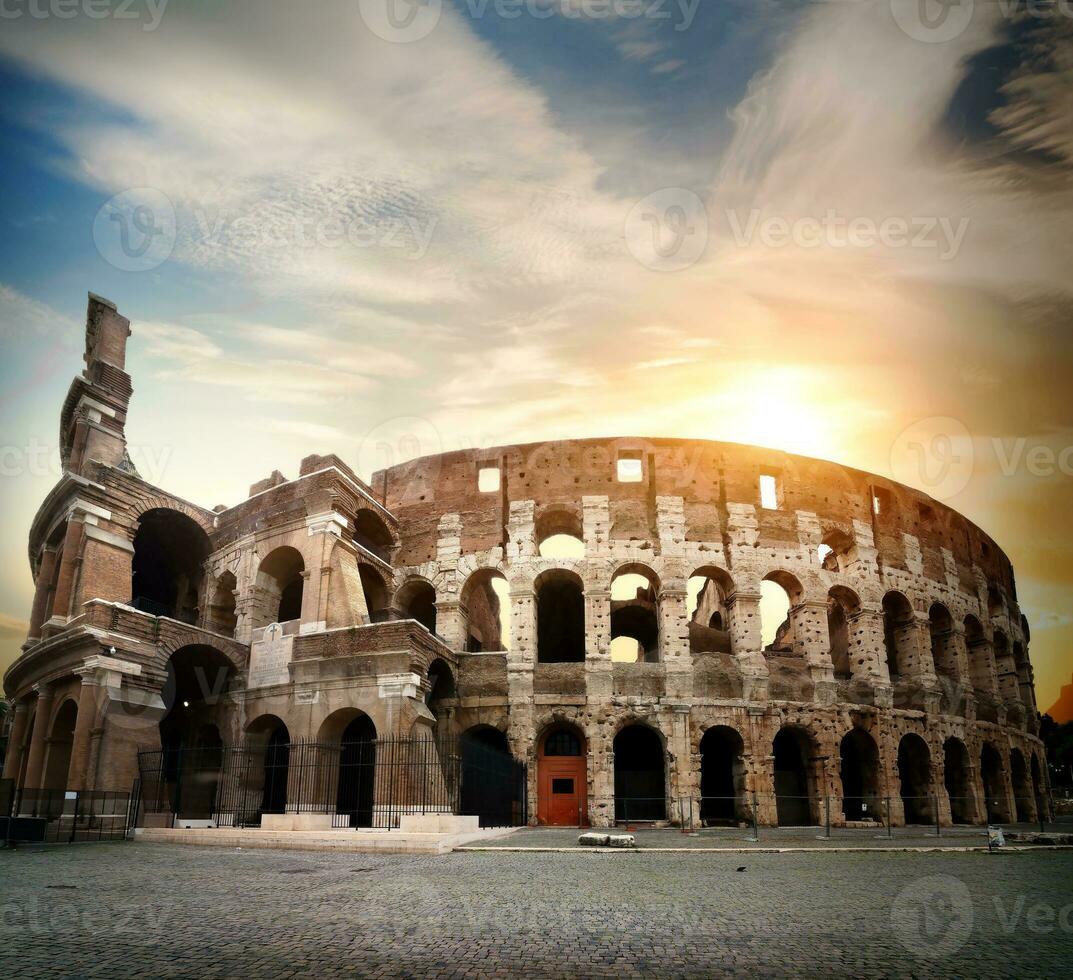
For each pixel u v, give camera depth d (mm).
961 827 46438
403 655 38906
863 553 52469
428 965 10727
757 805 44438
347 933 12672
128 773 37406
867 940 12508
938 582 56219
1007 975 10648
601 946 11812
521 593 47938
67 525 43688
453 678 46312
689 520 49531
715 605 66125
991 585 62531
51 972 10414
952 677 55188
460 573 49469
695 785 44000
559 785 45281
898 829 42344
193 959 11062
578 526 51156
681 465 50719
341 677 40125
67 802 35000
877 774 48344
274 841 29078
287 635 43000
